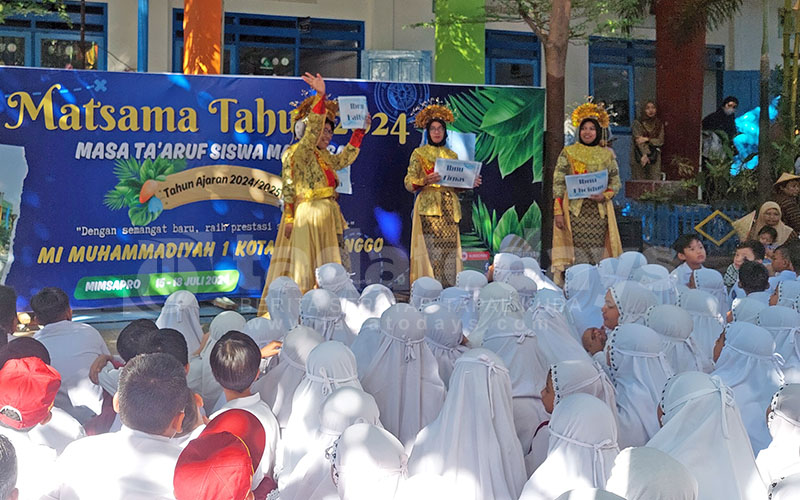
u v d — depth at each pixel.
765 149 8.98
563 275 6.74
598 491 2.17
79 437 3.31
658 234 8.31
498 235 7.91
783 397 3.44
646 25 10.23
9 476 2.25
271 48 12.16
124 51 11.62
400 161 7.72
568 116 8.53
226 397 3.60
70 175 6.97
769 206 8.36
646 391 3.80
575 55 10.36
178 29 11.80
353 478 2.67
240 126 7.35
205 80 7.25
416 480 2.27
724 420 3.13
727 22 9.69
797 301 5.23
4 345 3.79
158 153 7.18
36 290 6.92
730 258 7.58
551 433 3.04
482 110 7.93
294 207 6.91
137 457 2.76
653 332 3.93
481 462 3.33
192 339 5.03
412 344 3.95
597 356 4.21
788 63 9.57
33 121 6.87
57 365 4.24
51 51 11.48
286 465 3.54
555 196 7.90
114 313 6.95
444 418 3.40
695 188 8.81
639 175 9.60
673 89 9.72
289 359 3.90
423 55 12.05
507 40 12.06
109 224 7.06
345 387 3.28
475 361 3.42
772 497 2.57
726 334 4.22
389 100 7.67
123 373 2.82
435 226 7.55
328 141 7.11
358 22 12.38
